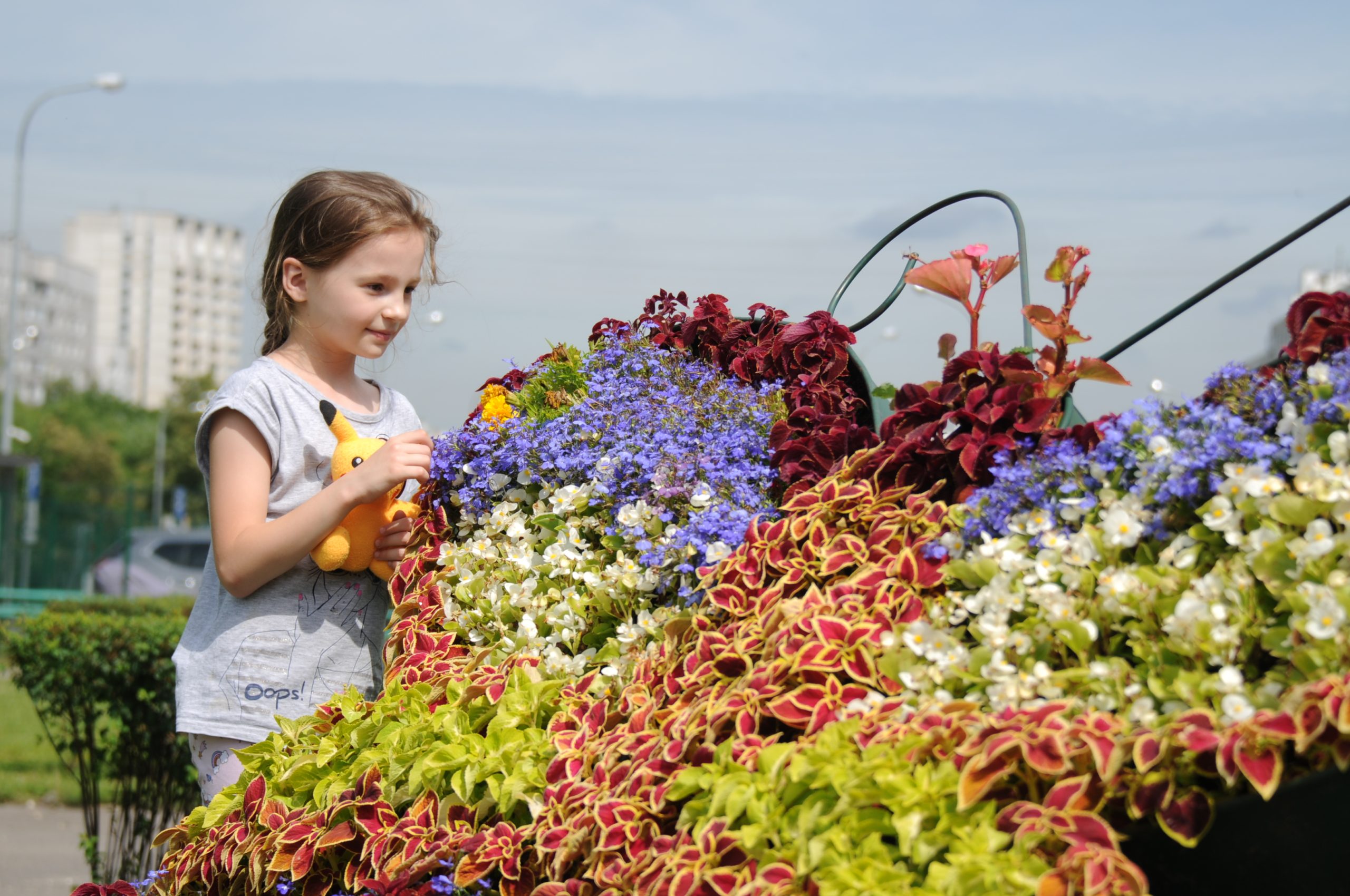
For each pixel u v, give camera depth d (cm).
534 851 183
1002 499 171
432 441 267
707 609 201
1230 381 174
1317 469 146
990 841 133
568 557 232
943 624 167
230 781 240
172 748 445
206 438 246
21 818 576
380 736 209
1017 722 138
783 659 166
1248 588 146
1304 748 121
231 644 239
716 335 300
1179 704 140
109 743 456
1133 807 133
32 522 2016
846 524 196
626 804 168
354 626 251
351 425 249
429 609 245
